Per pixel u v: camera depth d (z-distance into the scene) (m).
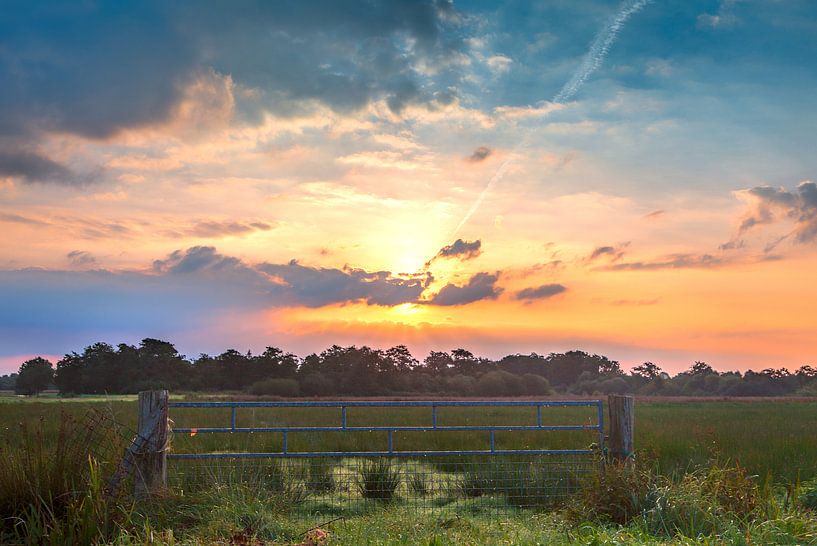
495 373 107.62
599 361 134.38
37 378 97.31
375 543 6.43
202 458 8.62
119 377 95.88
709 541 6.27
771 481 11.25
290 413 33.44
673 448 14.89
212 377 101.06
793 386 123.69
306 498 9.27
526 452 9.39
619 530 6.91
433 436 18.23
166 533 6.63
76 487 6.96
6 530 6.43
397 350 109.88
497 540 6.53
